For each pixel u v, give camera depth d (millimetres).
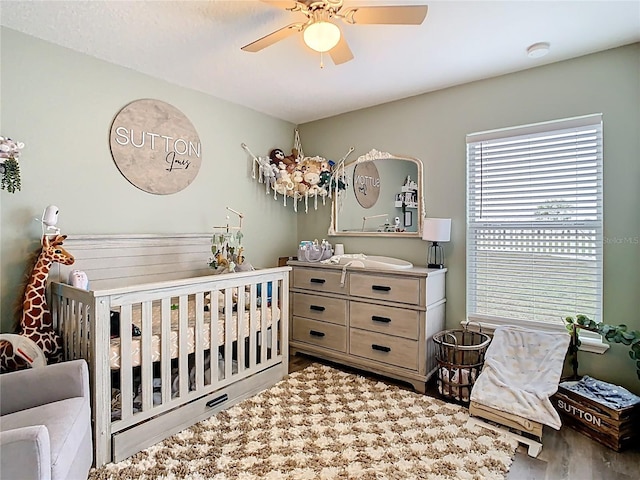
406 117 3271
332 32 1708
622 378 2338
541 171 2641
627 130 2311
